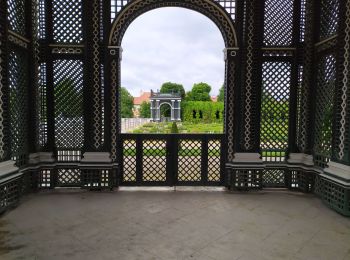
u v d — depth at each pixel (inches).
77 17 209.2
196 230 141.9
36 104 208.4
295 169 214.7
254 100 209.8
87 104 207.6
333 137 177.0
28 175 204.4
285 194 206.4
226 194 205.0
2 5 159.9
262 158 219.9
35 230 140.6
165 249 122.5
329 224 151.0
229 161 217.0
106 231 140.0
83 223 149.8
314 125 204.8
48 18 207.9
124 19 207.8
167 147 218.5
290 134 217.2
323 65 195.2
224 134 218.7
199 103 1668.3
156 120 1695.4
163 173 221.1
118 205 178.9
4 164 164.9
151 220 154.5
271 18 213.0
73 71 211.6
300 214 165.6
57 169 216.4
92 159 208.4
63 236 134.1
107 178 210.8
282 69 214.8
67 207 174.7
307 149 209.9
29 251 119.6
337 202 169.3
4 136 166.2
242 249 123.0
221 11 209.5
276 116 217.6
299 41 212.1
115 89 210.5
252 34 207.3
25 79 198.8
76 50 209.9
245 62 208.4
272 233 139.2
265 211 170.1
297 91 214.4
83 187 210.1
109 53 207.8
